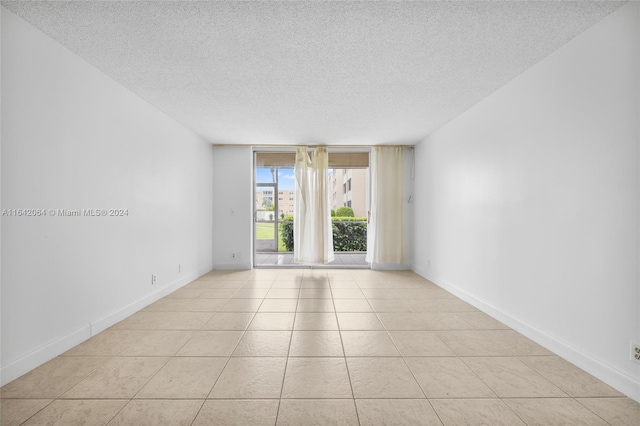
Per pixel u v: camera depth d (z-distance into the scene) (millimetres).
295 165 6117
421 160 5703
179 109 4035
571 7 2035
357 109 4031
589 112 2248
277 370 2275
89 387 2045
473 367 2330
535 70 2811
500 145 3318
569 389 2041
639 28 1909
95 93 2904
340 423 1715
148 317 3396
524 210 2947
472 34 2367
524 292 2951
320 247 6039
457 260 4305
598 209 2180
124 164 3350
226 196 6062
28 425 1681
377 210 6086
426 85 3291
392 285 4914
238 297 4203
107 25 2260
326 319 3361
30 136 2256
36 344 2312
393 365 2357
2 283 2070
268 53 2660
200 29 2314
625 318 2002
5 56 2082
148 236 3834
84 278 2781
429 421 1730
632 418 1758
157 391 2006
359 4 2041
